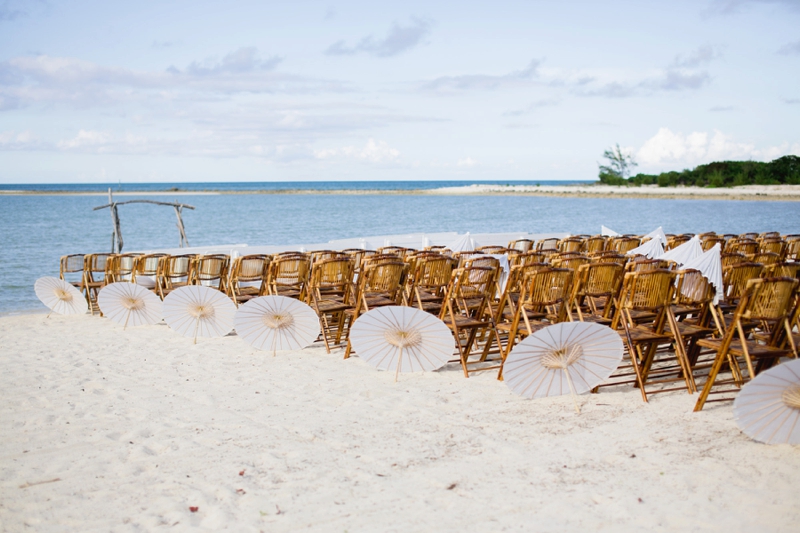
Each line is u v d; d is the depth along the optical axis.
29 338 7.80
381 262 6.24
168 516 3.30
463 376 5.78
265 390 5.46
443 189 129.25
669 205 49.41
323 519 3.22
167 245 24.39
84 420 4.77
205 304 7.12
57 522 3.27
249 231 30.41
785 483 3.45
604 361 4.80
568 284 5.33
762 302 4.32
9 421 4.77
